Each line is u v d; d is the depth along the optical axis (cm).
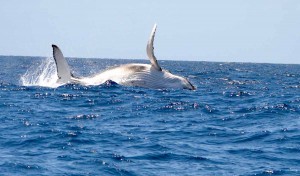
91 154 2517
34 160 2367
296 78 11231
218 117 3825
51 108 4069
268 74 13500
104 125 3359
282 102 4834
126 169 2269
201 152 2647
